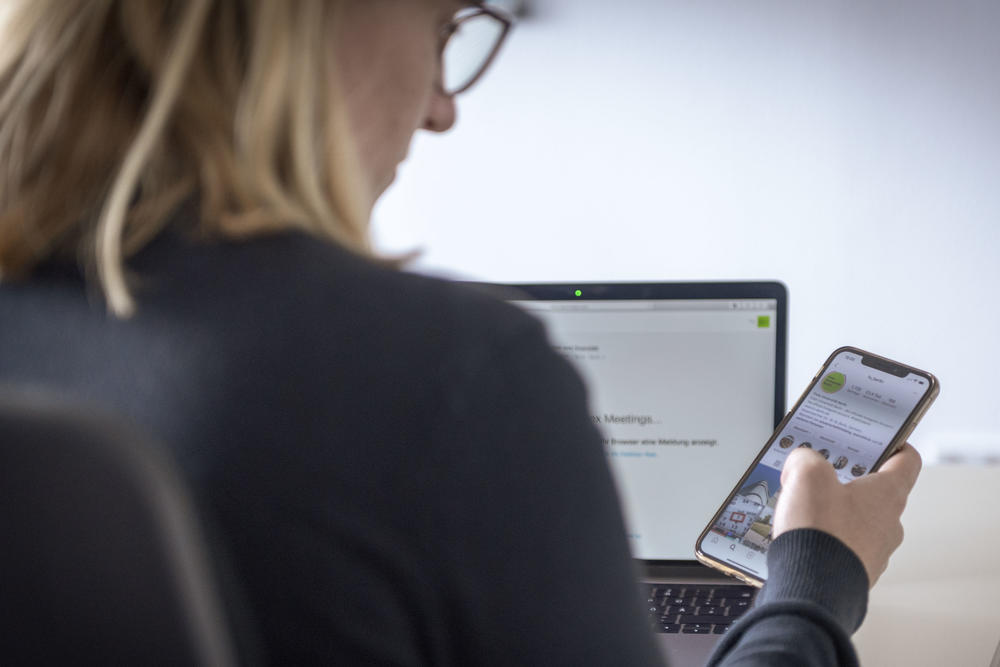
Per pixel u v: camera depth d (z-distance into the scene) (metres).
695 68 2.94
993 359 2.87
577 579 0.39
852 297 2.93
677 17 2.92
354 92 0.46
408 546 0.37
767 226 2.96
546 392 0.39
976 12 2.77
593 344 1.08
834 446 0.86
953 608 0.92
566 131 3.02
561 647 0.39
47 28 0.42
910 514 1.13
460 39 0.57
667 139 2.98
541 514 0.38
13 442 0.33
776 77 2.90
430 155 3.08
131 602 0.34
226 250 0.39
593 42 2.96
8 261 0.41
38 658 0.35
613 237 3.05
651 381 1.07
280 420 0.37
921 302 2.89
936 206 2.87
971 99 2.81
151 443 0.34
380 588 0.37
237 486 0.36
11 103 0.42
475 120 3.05
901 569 1.01
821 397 0.90
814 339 2.96
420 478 0.37
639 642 0.41
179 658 0.35
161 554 0.34
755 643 0.49
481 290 0.42
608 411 1.07
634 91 2.97
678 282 1.06
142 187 0.41
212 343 0.38
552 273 3.09
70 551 0.34
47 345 0.40
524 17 2.97
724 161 2.96
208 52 0.41
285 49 0.40
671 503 1.06
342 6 0.44
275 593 0.37
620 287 1.07
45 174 0.41
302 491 0.36
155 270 0.39
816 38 2.87
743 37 2.90
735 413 1.06
